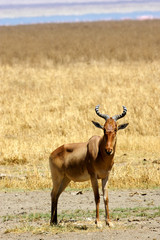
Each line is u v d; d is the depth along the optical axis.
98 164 40.75
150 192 53.75
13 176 60.53
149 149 75.56
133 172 60.34
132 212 45.69
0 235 38.53
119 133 86.56
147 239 35.91
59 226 41.31
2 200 51.09
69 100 113.19
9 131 90.25
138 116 95.19
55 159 43.47
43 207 48.53
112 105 103.44
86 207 48.53
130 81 131.38
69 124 92.00
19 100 116.69
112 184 56.59
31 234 38.72
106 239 36.22
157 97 109.62
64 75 150.00
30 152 73.25
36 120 96.25
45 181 57.91
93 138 41.88
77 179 42.62
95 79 139.38
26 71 159.75
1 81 139.25
